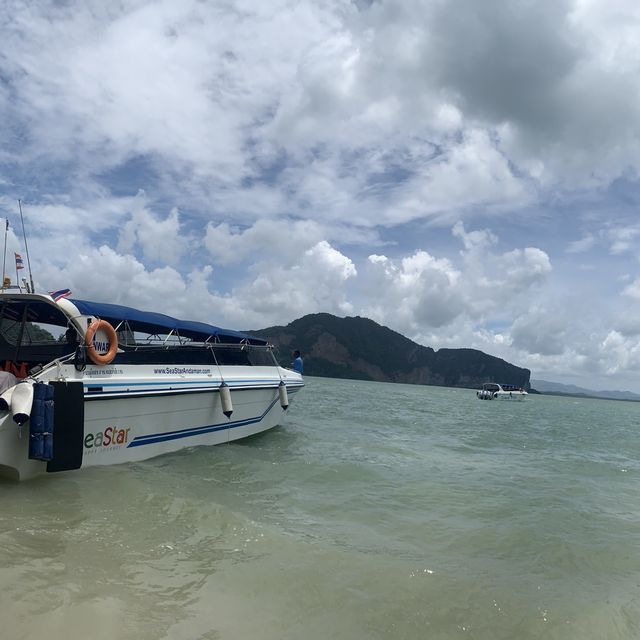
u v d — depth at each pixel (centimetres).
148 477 677
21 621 296
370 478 816
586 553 529
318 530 536
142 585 364
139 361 826
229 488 680
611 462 1244
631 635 361
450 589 410
